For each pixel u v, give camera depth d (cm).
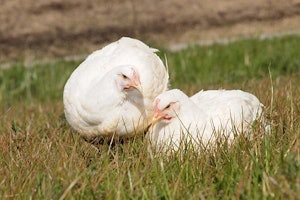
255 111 1388
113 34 4594
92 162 1170
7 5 4909
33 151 1237
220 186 1011
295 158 1034
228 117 1330
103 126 1340
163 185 1007
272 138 1193
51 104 2380
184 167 1073
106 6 4928
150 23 4747
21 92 3128
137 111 1335
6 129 1591
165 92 1339
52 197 987
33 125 1608
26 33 4575
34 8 4881
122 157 1200
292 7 4862
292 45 3391
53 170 1090
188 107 1325
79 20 4762
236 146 1159
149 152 1159
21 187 1031
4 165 1180
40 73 3266
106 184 1027
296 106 1429
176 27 4703
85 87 1358
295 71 3019
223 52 3300
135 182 1020
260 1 4956
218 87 2200
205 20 4794
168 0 5016
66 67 3328
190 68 3134
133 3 4975
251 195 954
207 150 1184
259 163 1050
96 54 1452
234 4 4962
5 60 4156
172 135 1286
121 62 1385
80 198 985
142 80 1359
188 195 970
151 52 1454
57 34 4553
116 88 1321
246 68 3075
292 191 923
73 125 1395
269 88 1805
